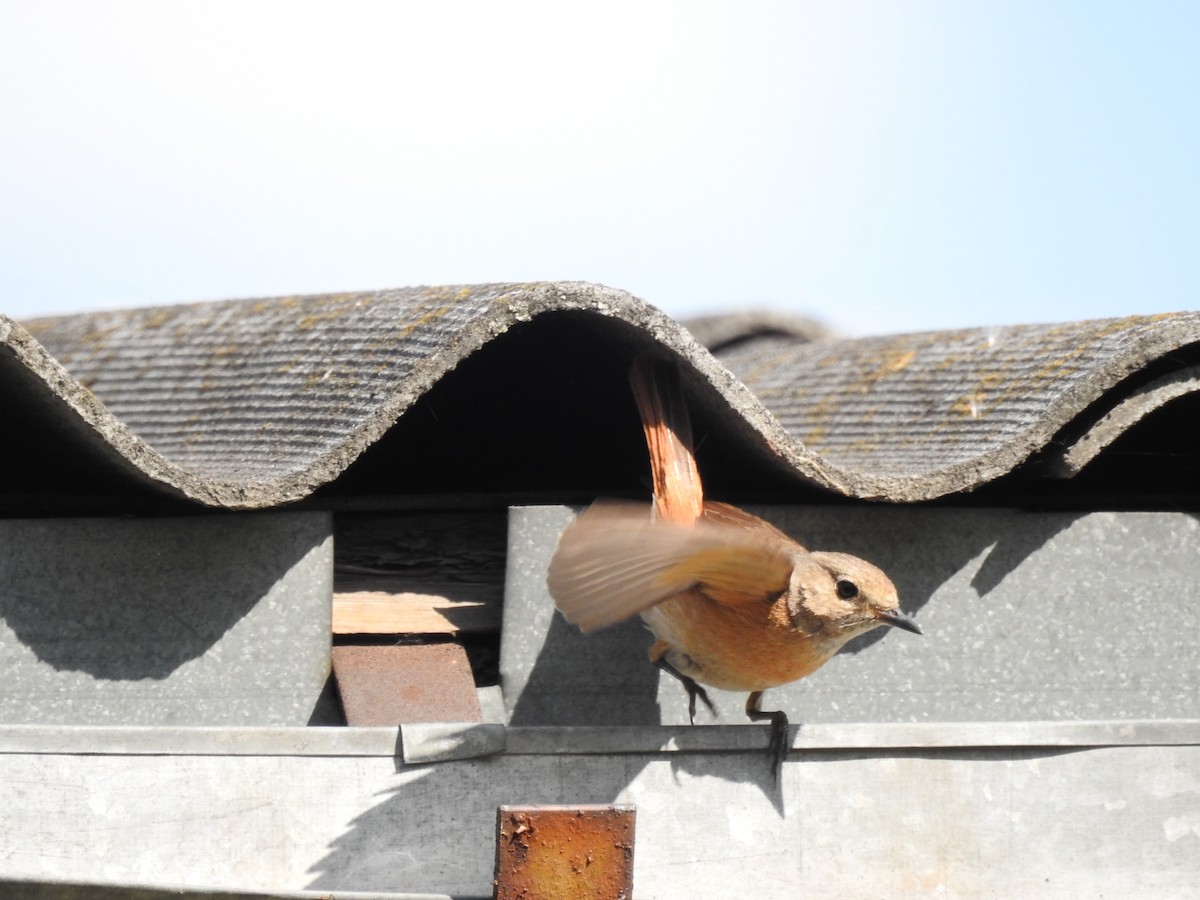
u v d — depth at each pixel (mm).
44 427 6496
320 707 7051
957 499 8320
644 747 6637
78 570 6875
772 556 6254
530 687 7223
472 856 6441
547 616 7258
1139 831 7105
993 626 7688
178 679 6902
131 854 6191
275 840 6293
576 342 7559
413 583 7953
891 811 6875
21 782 6160
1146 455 8703
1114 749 7109
